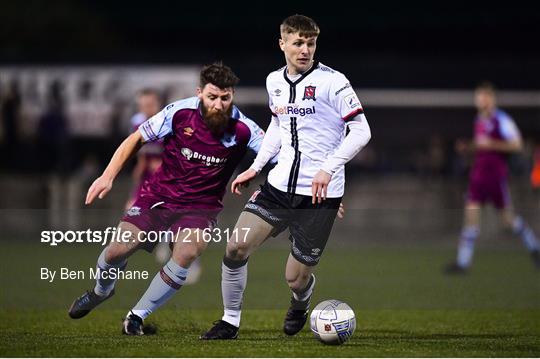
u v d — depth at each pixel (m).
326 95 20.98
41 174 66.62
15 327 24.59
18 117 67.25
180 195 22.23
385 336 23.39
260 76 72.81
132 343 20.89
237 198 55.75
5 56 69.12
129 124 66.62
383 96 73.25
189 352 19.52
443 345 21.38
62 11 82.50
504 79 74.38
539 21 84.69
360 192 60.09
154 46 88.38
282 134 21.69
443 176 67.25
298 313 23.00
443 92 73.19
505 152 39.97
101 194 21.45
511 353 20.11
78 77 67.06
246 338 22.30
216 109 21.38
